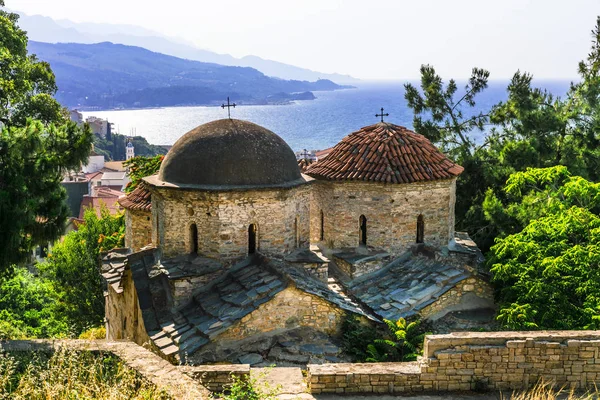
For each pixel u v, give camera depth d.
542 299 17.97
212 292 17.72
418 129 38.53
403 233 21.81
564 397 11.53
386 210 21.55
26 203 18.02
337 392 11.85
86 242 39.62
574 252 18.14
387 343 17.00
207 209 18.23
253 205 18.39
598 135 34.47
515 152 31.70
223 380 12.27
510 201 32.00
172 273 17.80
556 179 24.83
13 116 33.78
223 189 17.88
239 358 15.61
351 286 20.70
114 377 11.52
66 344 13.29
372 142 22.67
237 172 18.36
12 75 34.94
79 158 19.67
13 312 38.56
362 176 21.39
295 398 11.57
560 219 20.55
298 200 19.52
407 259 21.83
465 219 31.23
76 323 37.16
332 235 22.52
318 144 156.62
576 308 17.58
